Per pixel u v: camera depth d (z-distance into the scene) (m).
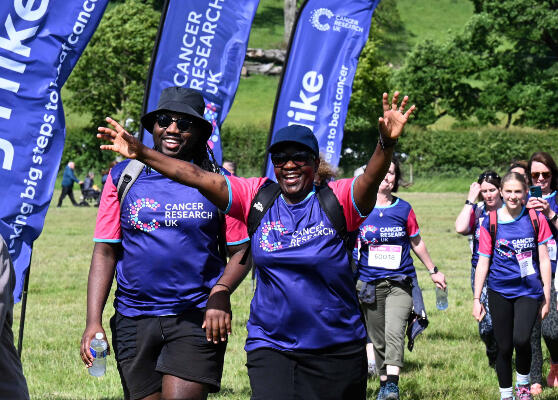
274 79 87.00
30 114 6.33
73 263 17.45
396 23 101.50
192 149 4.97
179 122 4.84
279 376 4.34
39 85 6.36
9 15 6.29
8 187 6.27
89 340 4.74
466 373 8.57
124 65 60.66
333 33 10.78
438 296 8.03
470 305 12.80
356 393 4.41
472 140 56.53
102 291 4.86
